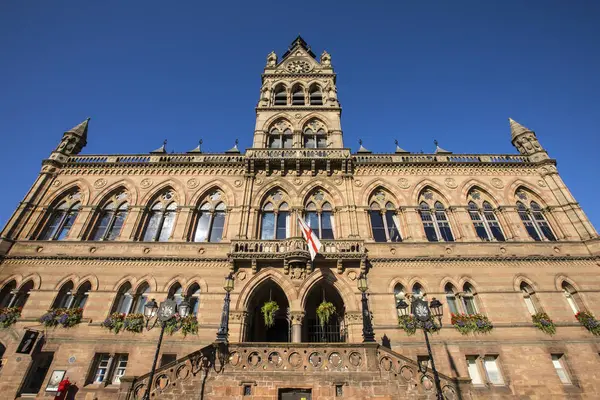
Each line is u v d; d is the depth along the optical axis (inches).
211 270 800.9
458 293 783.7
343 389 542.9
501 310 756.6
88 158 1035.9
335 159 970.7
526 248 850.8
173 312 577.9
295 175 977.5
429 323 666.2
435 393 529.3
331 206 940.6
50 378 659.4
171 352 693.3
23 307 751.1
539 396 655.1
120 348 698.8
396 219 931.3
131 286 791.7
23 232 873.5
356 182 972.6
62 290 791.1
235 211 915.4
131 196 945.5
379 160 1017.5
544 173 996.6
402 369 552.4
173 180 980.6
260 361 563.8
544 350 705.6
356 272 789.2
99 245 848.9
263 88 1242.0
